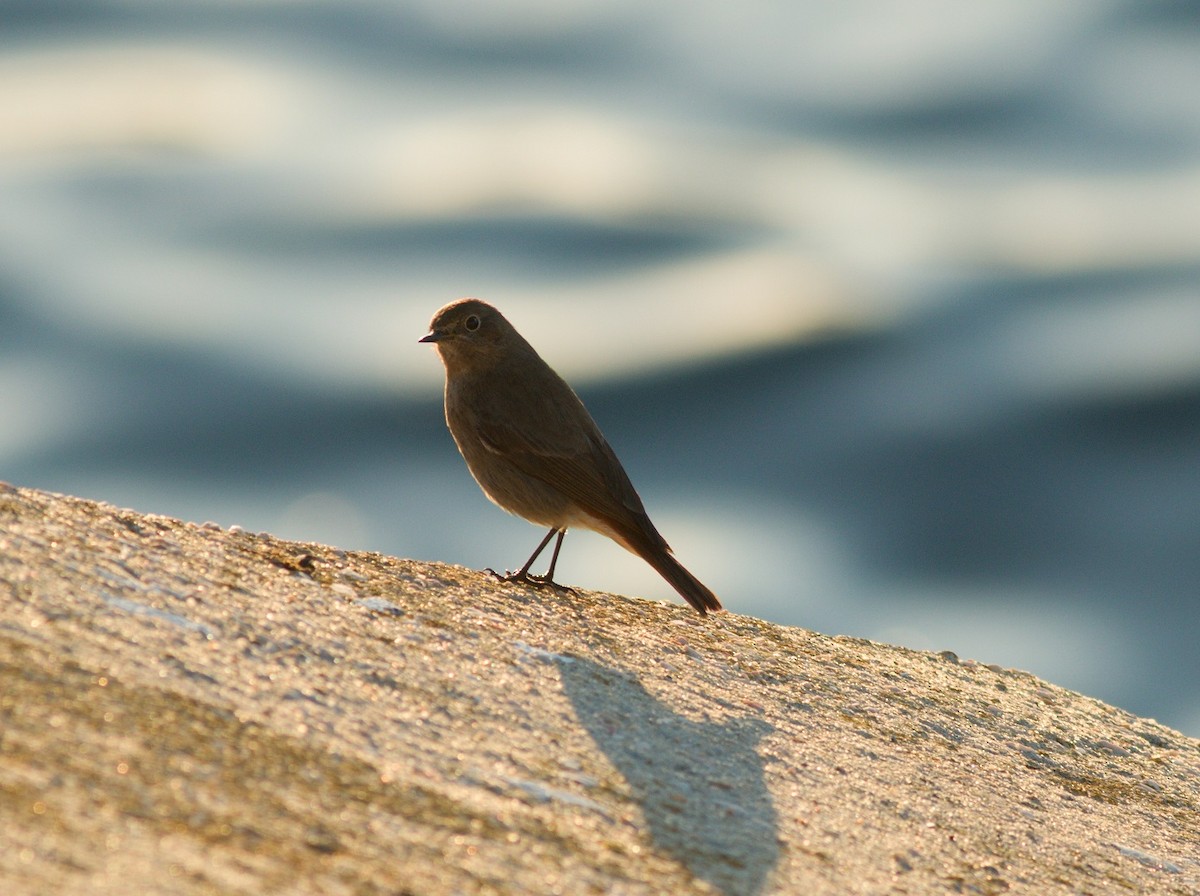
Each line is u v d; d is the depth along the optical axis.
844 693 7.88
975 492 28.34
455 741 5.78
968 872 6.02
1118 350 32.88
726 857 5.50
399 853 4.71
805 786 6.41
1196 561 25.89
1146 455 29.11
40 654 5.19
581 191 43.84
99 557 6.33
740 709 7.13
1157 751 8.45
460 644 6.82
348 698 5.82
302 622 6.43
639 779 5.96
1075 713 8.77
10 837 4.04
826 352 34.09
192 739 4.96
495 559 25.95
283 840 4.54
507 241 40.09
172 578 6.40
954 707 8.18
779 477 29.62
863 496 28.81
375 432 30.45
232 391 31.98
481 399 9.30
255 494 28.28
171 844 4.29
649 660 7.43
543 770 5.77
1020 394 31.64
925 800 6.65
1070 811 7.09
